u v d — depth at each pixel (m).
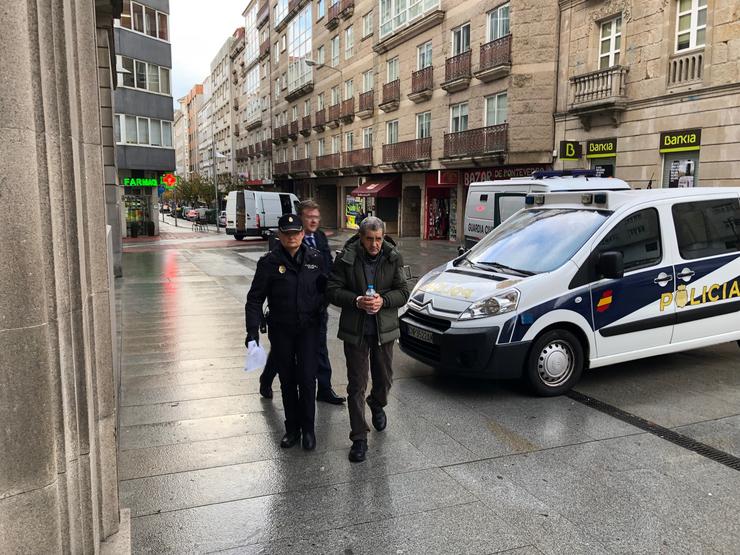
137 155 33.44
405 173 29.62
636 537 2.99
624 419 4.59
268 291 4.02
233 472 3.71
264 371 5.02
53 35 1.86
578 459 3.89
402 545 2.92
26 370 1.76
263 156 56.84
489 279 5.36
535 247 5.57
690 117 14.73
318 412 4.82
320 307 4.01
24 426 1.77
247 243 27.30
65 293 1.97
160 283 12.69
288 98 46.41
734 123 13.71
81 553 2.11
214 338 7.34
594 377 5.68
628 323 5.32
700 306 5.63
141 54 33.06
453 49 24.33
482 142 21.98
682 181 15.20
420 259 18.70
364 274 3.90
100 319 2.51
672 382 5.51
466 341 4.96
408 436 4.29
